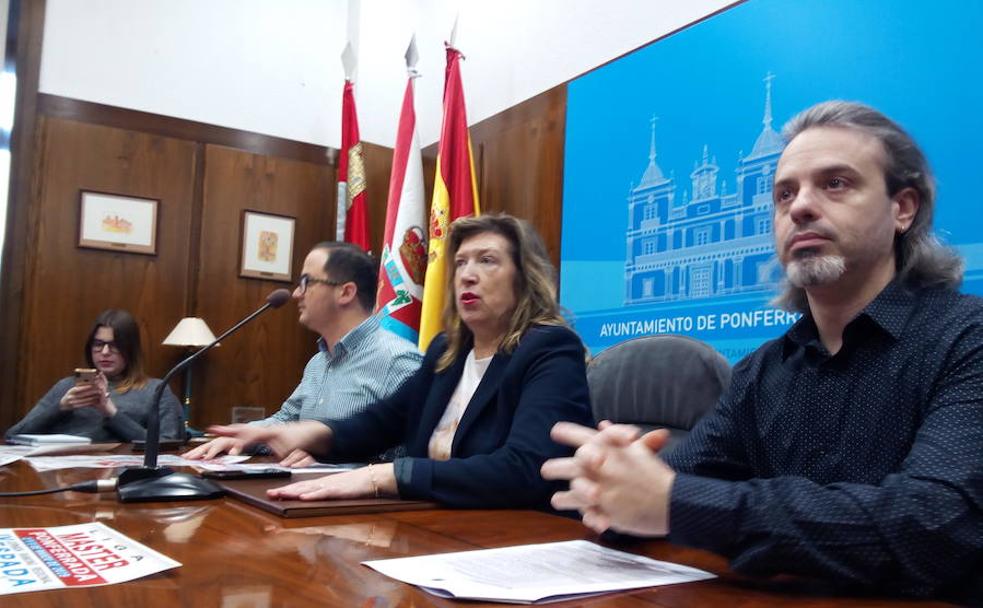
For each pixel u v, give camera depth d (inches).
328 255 89.6
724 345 86.6
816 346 39.2
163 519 36.7
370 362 85.5
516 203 122.0
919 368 35.0
